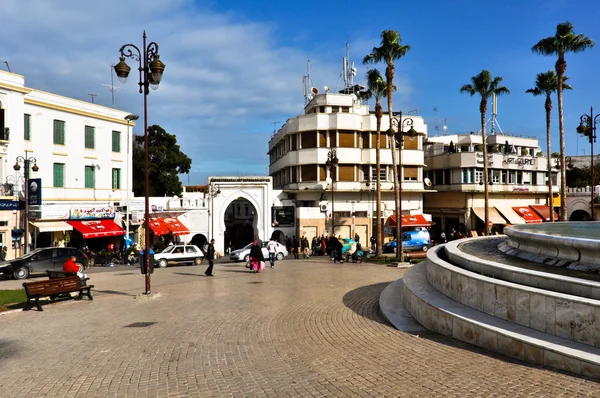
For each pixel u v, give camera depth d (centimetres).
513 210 5153
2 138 2894
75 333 1001
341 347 830
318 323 1044
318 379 658
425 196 5531
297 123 4497
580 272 844
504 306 785
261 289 1603
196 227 4384
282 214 4566
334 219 4466
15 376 716
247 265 2317
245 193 4528
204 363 757
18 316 1202
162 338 936
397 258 2655
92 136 3600
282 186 5206
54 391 645
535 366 646
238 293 1520
